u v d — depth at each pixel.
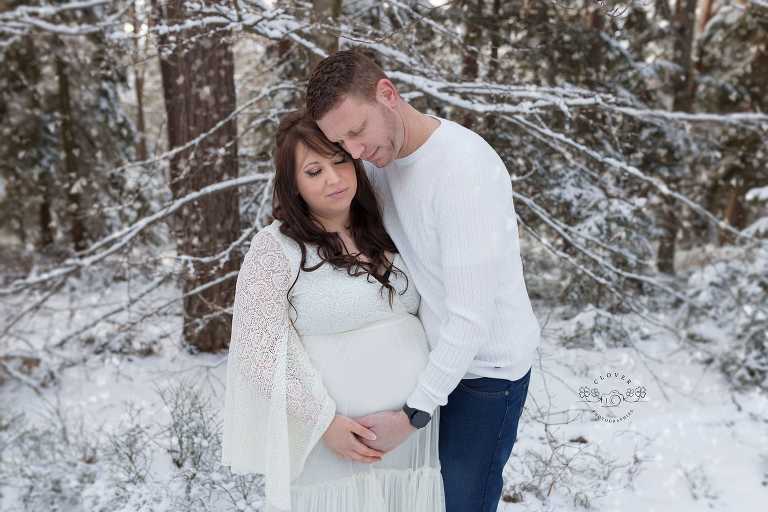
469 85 3.42
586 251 3.86
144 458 2.88
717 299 5.17
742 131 7.92
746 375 4.46
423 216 1.51
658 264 8.16
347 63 1.40
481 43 5.29
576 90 3.61
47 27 3.43
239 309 1.48
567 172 5.54
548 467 2.83
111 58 4.03
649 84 6.98
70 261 3.69
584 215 5.42
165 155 3.59
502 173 1.54
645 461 3.20
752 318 4.61
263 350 1.43
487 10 5.68
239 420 1.53
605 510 2.78
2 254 8.07
